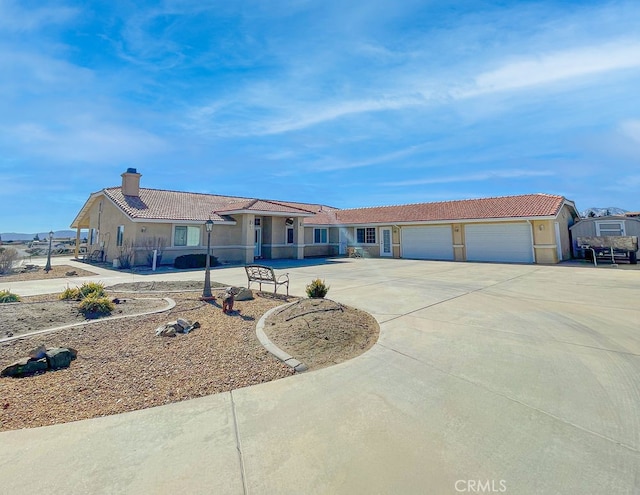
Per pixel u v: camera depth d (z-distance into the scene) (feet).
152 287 33.12
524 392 10.57
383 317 20.57
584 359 13.35
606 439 7.98
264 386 11.29
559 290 30.76
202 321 19.70
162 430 8.52
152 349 14.83
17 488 6.30
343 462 7.17
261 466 7.04
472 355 13.96
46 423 8.86
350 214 95.61
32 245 116.67
